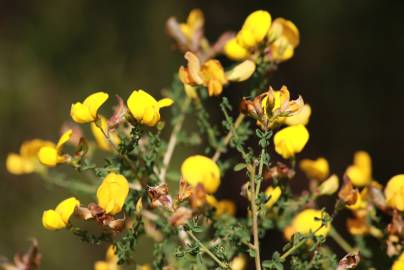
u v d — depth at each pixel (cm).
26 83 124
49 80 123
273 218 51
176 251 46
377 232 51
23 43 124
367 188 51
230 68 51
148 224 53
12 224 113
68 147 60
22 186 115
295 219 51
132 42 122
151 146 49
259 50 51
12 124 122
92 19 124
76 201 47
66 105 122
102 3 124
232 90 102
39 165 56
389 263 51
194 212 47
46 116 123
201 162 49
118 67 121
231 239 48
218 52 55
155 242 53
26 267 50
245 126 51
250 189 47
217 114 101
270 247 104
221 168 51
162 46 122
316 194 51
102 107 117
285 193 49
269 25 50
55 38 124
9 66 123
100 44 123
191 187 46
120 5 124
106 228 46
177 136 54
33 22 125
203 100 53
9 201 114
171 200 46
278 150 49
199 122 52
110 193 46
